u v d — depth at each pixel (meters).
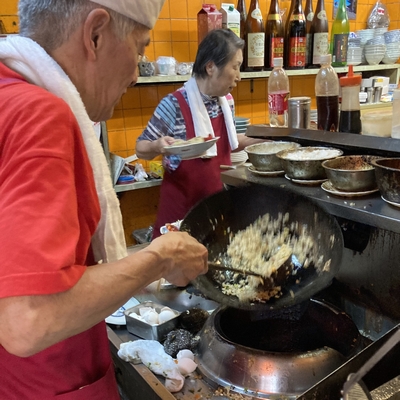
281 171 1.23
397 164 0.97
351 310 1.04
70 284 0.50
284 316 1.03
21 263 0.46
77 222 0.54
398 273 0.89
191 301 1.18
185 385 0.84
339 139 1.12
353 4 3.13
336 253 0.86
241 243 1.03
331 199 0.98
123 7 0.63
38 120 0.54
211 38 1.84
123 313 1.09
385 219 0.84
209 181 1.99
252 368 0.80
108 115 0.78
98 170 0.71
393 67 2.98
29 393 0.75
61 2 0.62
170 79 2.22
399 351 0.72
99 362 0.84
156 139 1.94
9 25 2.08
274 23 2.53
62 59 0.66
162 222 2.04
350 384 0.46
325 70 1.34
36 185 0.50
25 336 0.49
